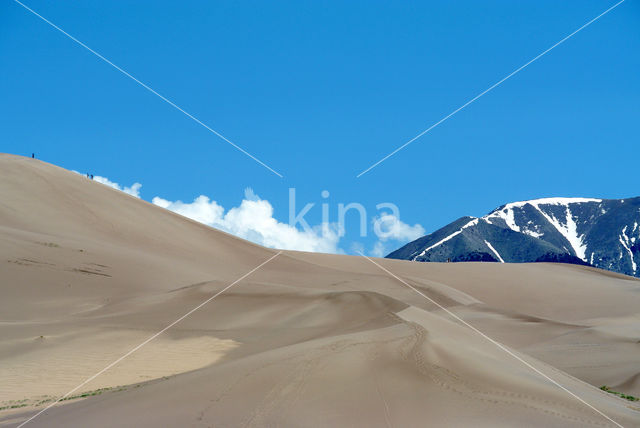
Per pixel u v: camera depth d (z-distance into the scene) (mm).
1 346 29484
